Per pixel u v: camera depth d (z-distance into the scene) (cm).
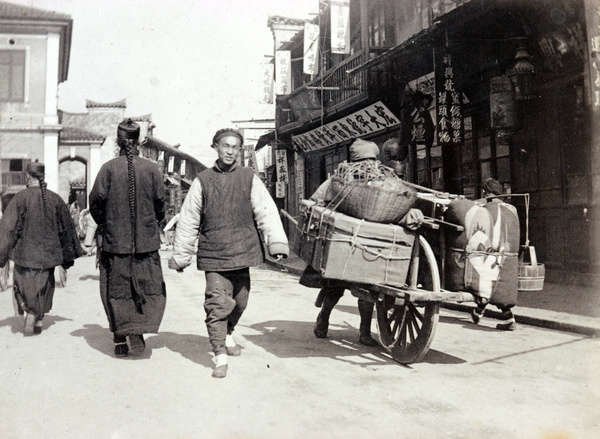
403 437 270
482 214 481
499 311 646
